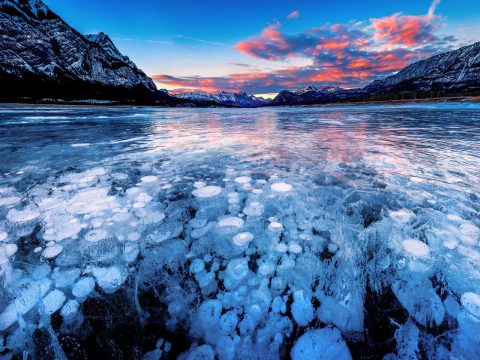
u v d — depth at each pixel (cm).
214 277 142
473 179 277
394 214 202
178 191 260
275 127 928
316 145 507
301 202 229
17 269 147
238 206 224
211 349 108
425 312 118
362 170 320
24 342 108
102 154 433
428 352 103
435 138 558
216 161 380
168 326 116
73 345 108
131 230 187
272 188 264
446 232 175
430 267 142
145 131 813
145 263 153
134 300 128
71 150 469
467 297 124
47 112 1898
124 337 112
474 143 491
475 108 1852
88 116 1560
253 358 104
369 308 122
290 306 124
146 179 297
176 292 133
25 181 289
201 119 1511
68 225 193
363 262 149
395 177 288
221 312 122
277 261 153
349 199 233
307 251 161
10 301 126
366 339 109
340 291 131
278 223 194
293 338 111
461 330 109
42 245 169
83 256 158
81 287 135
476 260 147
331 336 111
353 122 1062
